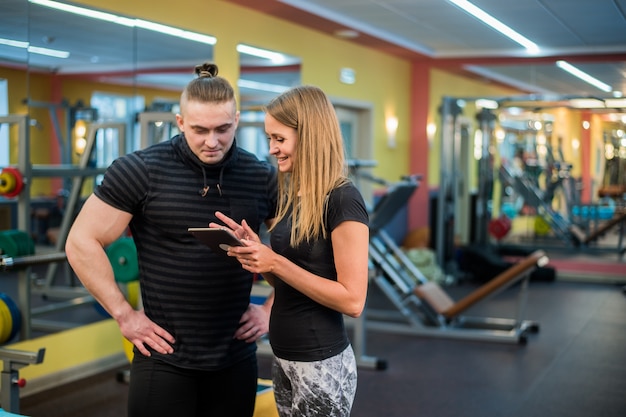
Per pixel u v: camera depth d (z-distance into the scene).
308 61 7.74
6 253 4.66
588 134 8.75
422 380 4.90
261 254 1.87
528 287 8.89
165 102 5.88
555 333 6.36
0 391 2.92
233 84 6.58
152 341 2.15
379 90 9.43
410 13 7.02
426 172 10.34
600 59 8.22
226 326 2.25
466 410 4.26
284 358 2.05
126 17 5.42
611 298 8.09
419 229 10.20
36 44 4.82
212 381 2.27
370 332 6.36
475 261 9.34
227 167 2.25
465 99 8.84
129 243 4.52
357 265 1.93
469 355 5.57
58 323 4.89
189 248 2.19
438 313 6.13
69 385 4.77
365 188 9.30
